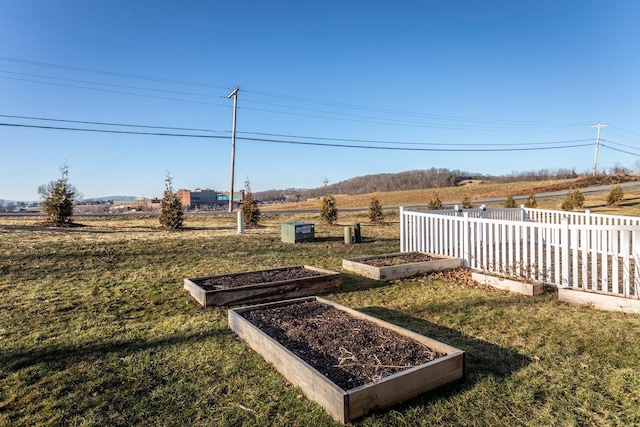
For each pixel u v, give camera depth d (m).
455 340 4.23
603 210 25.91
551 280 6.50
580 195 26.94
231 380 3.34
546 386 3.19
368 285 6.79
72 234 12.43
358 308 5.50
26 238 10.89
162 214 15.56
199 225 17.89
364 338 3.86
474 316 5.06
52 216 15.36
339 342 3.76
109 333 4.46
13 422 2.75
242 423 2.73
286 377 3.35
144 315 5.14
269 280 6.39
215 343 4.16
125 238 11.78
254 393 3.12
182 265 8.32
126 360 3.75
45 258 8.42
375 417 2.75
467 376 3.37
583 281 5.73
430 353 3.48
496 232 7.30
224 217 22.20
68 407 2.94
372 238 13.78
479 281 6.88
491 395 3.06
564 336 4.30
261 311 4.77
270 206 49.75
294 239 12.19
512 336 4.33
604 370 3.47
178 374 3.46
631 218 9.22
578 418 2.75
